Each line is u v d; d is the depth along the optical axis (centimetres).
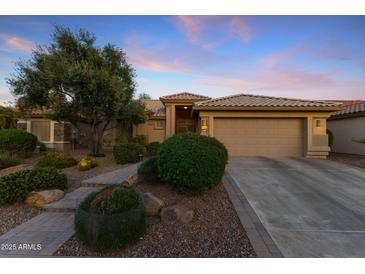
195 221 434
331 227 423
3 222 448
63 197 571
